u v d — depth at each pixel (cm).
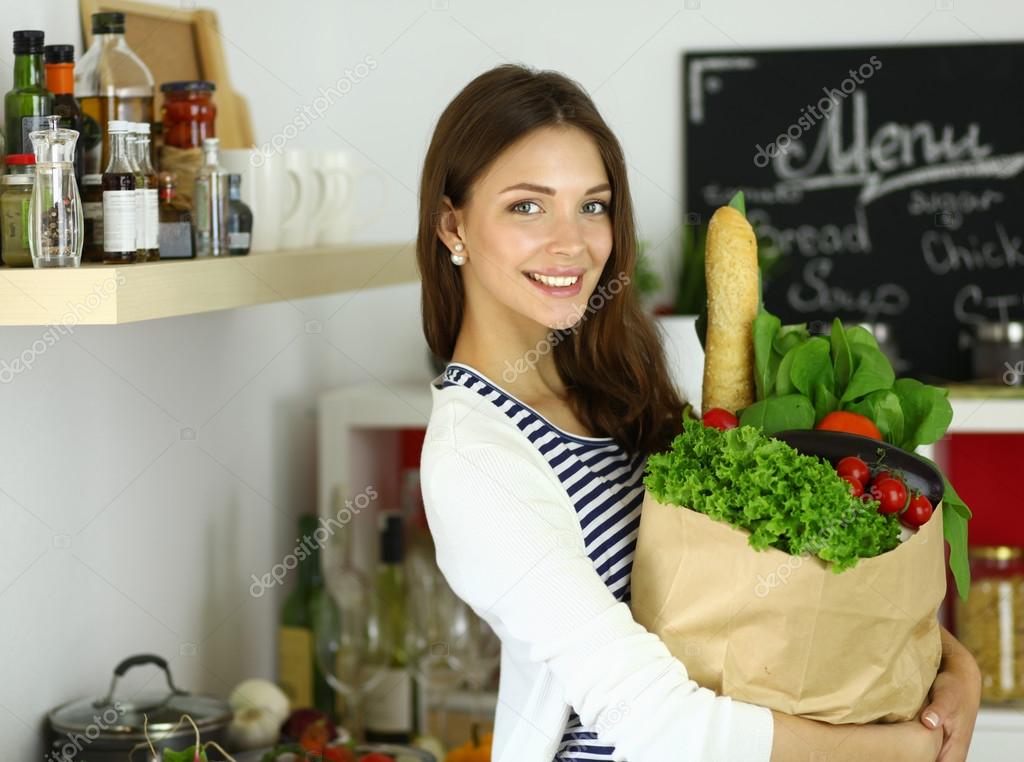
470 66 246
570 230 121
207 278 136
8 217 122
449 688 207
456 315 134
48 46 131
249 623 210
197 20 187
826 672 108
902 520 111
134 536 171
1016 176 239
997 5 237
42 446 149
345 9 246
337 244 191
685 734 105
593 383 133
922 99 240
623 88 245
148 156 132
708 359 129
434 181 127
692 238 243
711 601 110
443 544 119
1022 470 248
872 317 244
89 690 160
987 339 228
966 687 120
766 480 108
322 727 174
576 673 109
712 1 242
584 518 123
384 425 222
